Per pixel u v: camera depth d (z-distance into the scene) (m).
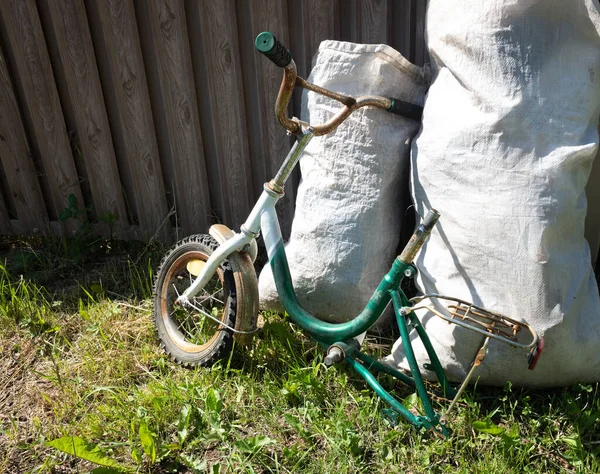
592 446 1.95
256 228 2.26
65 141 3.16
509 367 2.02
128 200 3.32
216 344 2.29
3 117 3.14
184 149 3.02
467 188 2.00
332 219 2.35
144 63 2.95
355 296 2.37
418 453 1.91
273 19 2.67
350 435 1.96
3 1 2.86
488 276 1.99
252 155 3.05
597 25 1.90
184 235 3.23
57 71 3.06
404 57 2.53
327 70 2.34
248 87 2.90
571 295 1.95
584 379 2.08
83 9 2.81
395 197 2.41
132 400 2.21
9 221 3.40
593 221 2.56
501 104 1.93
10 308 2.73
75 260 3.16
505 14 1.94
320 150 2.37
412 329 2.21
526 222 1.91
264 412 2.11
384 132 2.32
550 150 1.91
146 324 2.63
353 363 2.10
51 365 2.45
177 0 2.70
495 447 1.92
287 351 2.37
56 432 2.09
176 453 1.99
